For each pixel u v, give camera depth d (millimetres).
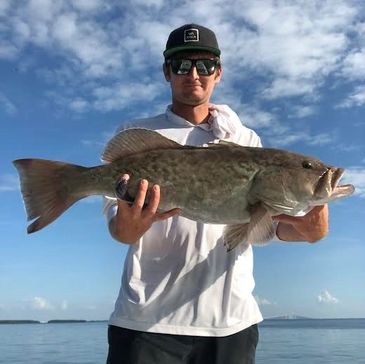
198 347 999
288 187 918
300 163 930
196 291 1004
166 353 989
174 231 1026
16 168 967
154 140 958
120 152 964
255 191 921
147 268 1028
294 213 941
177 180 925
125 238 953
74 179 970
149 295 1002
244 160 930
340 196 937
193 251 1019
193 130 1104
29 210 960
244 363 1001
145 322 997
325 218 954
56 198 971
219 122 1091
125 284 1030
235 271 1025
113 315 1028
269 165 925
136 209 895
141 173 934
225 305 1004
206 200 923
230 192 920
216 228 1035
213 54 1096
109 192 954
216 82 1142
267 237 901
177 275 1010
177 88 1100
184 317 993
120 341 1010
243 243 916
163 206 930
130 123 1142
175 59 1093
